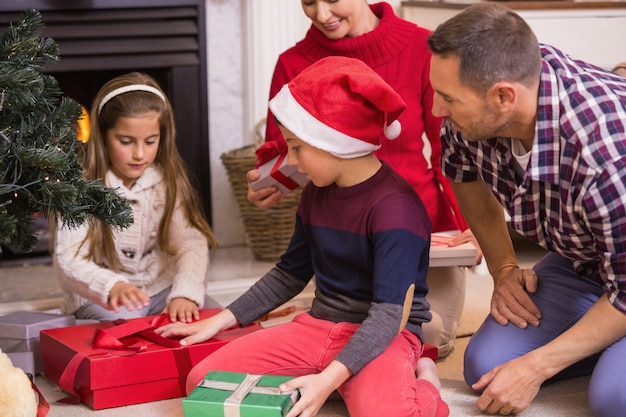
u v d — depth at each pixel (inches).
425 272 70.5
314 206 71.2
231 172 114.6
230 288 107.1
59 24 113.0
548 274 75.9
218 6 121.3
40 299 103.9
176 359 72.5
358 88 64.3
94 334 73.2
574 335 65.7
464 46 59.8
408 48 85.3
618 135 61.5
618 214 61.1
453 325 82.8
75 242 83.8
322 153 66.4
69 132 65.1
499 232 76.6
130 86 86.7
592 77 64.6
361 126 66.0
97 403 70.5
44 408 61.3
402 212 66.4
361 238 67.7
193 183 120.0
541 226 69.2
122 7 114.3
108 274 81.8
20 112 62.9
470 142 69.6
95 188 64.1
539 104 62.4
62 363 74.5
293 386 62.1
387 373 64.4
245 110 124.1
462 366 80.0
